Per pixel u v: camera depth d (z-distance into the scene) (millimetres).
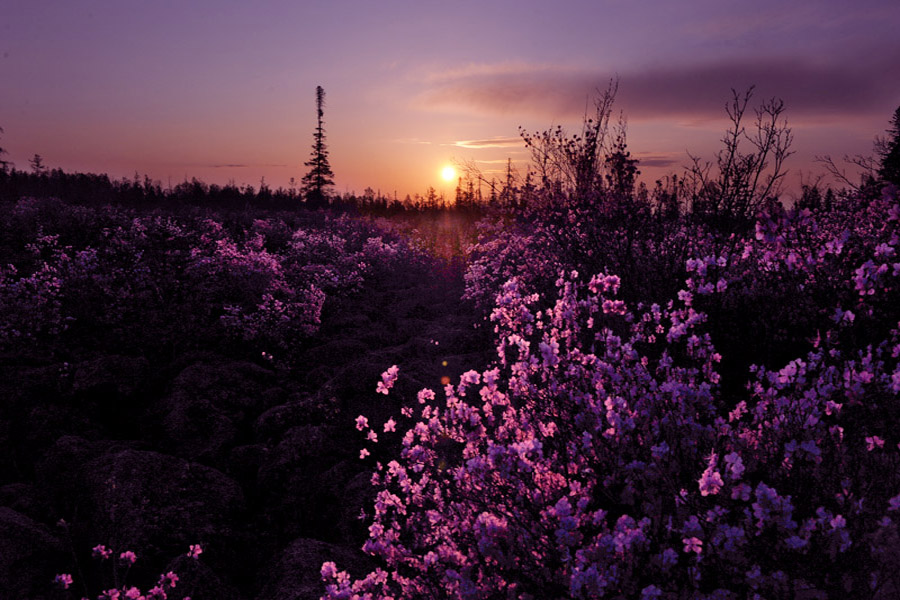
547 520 2592
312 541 4887
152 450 6797
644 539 2330
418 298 13758
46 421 7121
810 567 2230
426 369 8289
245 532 5504
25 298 10000
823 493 2543
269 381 8727
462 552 3018
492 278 11383
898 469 2564
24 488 5848
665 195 7750
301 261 16250
